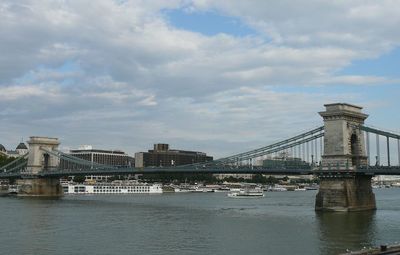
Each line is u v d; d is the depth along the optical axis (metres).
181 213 122.81
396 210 122.19
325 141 121.50
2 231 87.75
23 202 164.50
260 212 124.56
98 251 68.38
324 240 75.94
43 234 84.06
